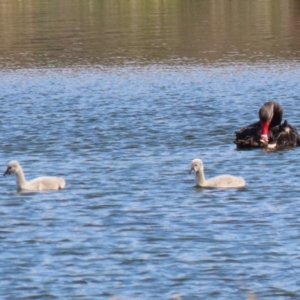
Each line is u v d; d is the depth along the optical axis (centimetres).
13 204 3462
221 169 4025
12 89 6650
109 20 10950
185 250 2898
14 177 3916
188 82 6762
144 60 7938
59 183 3688
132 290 2588
